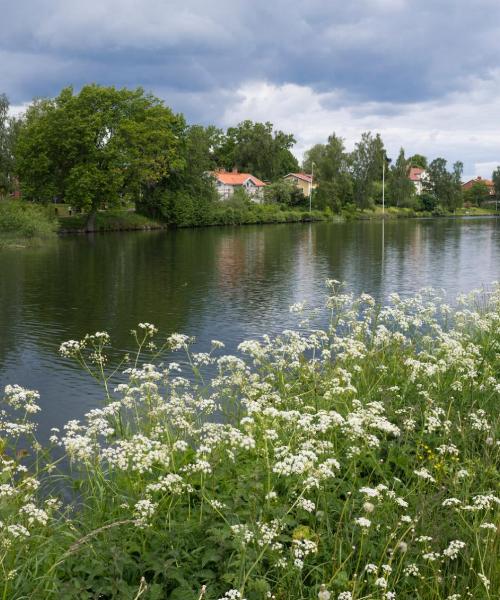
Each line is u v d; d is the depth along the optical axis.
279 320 18.36
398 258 36.72
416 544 4.33
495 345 9.79
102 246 45.62
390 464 5.98
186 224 74.12
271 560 4.17
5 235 47.75
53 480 6.83
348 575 4.14
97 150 57.72
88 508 5.46
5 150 69.56
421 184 143.25
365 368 8.41
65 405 10.95
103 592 3.85
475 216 126.44
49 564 4.25
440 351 8.67
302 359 8.70
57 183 59.00
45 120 58.31
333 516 4.82
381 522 4.49
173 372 12.66
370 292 23.47
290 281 26.92
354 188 107.81
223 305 21.06
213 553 4.16
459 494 4.93
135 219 68.88
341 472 5.69
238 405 7.68
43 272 30.17
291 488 4.95
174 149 65.38
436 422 5.96
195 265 33.38
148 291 24.23
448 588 4.03
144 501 4.28
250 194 100.81
